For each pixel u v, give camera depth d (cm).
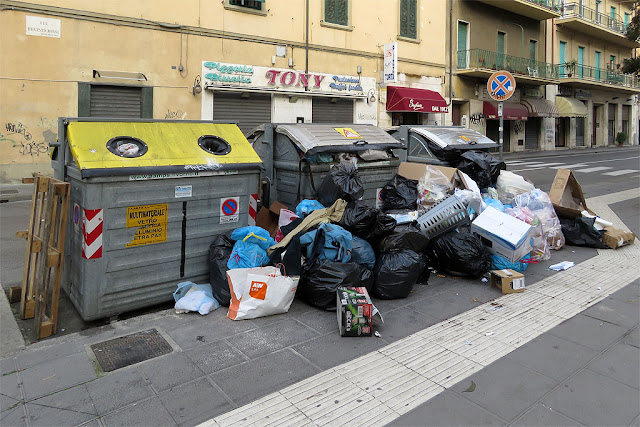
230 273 417
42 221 415
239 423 273
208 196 454
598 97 3444
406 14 2088
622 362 347
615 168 1830
